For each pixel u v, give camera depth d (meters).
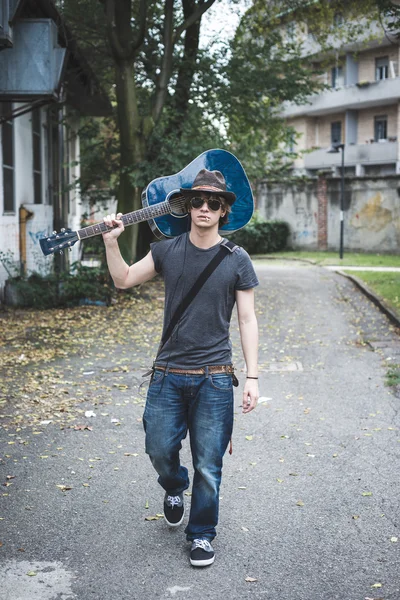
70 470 4.90
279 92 18.48
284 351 9.48
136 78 18.25
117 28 15.00
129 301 14.11
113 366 8.44
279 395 7.08
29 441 5.53
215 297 3.45
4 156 14.34
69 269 15.68
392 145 39.12
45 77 10.80
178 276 3.46
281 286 17.88
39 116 17.61
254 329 3.54
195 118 18.03
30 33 10.73
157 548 3.74
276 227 34.03
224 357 3.54
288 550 3.71
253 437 5.66
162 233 3.84
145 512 4.21
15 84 10.79
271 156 20.86
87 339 10.18
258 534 3.91
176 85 17.94
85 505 4.30
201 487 3.56
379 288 16.09
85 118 21.33
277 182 34.72
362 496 4.44
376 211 31.05
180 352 3.50
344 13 19.19
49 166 18.86
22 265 15.11
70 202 23.09
